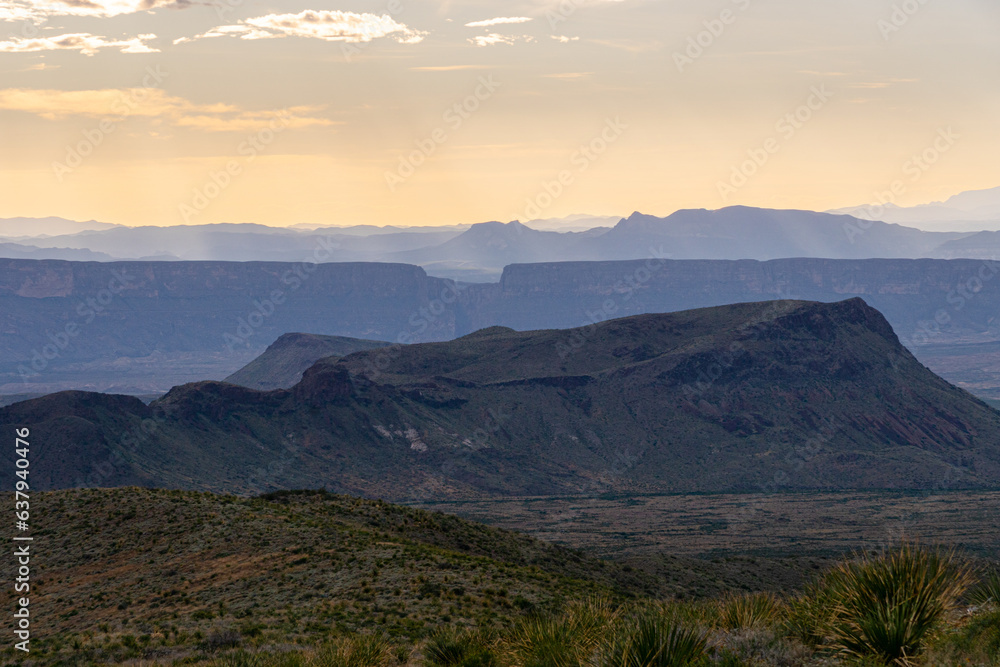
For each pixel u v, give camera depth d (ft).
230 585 159.84
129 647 115.24
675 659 51.11
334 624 125.08
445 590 145.28
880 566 53.62
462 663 69.51
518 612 135.03
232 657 97.09
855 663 48.29
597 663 53.67
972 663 45.50
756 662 50.19
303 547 180.34
